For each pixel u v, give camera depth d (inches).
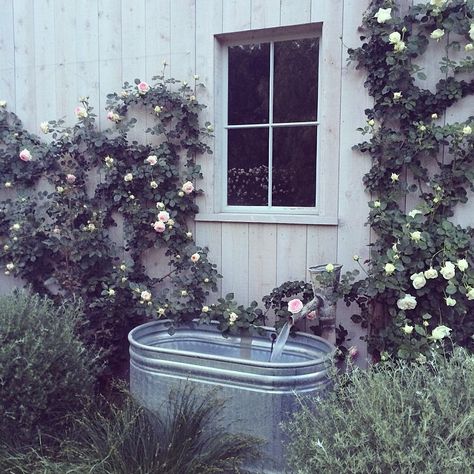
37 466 78.3
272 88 111.9
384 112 95.4
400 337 91.6
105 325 123.1
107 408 98.0
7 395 80.9
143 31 119.6
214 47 112.7
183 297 110.6
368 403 57.3
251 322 105.7
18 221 129.5
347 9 98.9
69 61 129.0
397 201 97.3
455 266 89.5
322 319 97.5
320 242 104.1
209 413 84.9
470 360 59.8
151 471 74.7
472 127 90.1
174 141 117.7
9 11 134.5
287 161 111.6
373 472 51.4
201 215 115.2
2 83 137.6
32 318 87.6
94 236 120.7
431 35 91.0
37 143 132.6
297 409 83.6
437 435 51.1
